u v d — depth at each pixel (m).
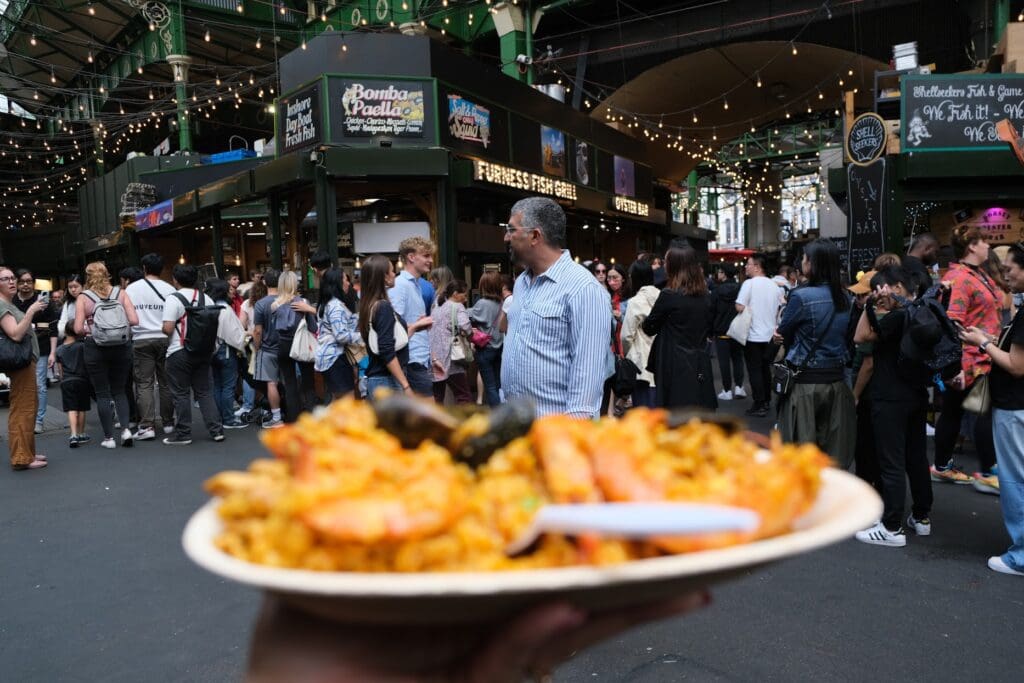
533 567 0.62
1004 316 5.30
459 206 12.33
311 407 6.68
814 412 3.82
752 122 22.88
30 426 5.65
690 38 17.14
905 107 9.16
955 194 9.28
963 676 2.49
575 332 2.30
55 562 3.70
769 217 36.66
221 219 14.92
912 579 3.31
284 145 11.37
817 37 16.67
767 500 0.69
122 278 7.06
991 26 12.44
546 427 0.77
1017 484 3.31
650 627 2.91
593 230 17.41
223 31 18.73
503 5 15.69
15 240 25.53
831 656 2.64
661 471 0.71
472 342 7.01
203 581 3.43
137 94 22.11
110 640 2.86
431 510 0.63
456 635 0.68
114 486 5.13
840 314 3.77
